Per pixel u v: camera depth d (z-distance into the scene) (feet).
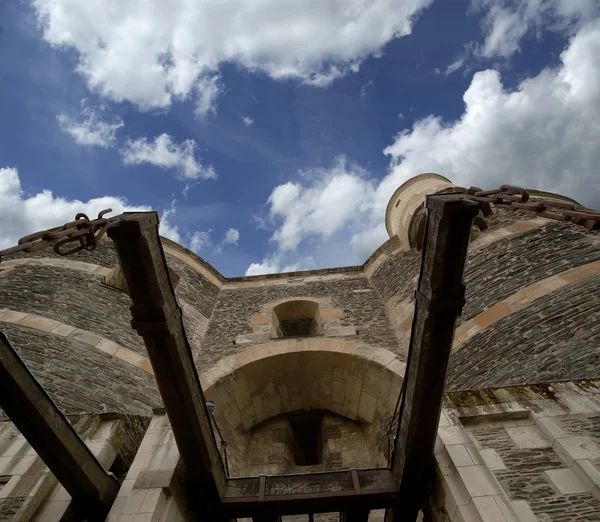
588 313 17.37
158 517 11.50
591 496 10.95
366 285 36.81
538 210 7.82
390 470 13.56
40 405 9.99
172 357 10.21
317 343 26.71
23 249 6.69
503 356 18.72
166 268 10.05
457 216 9.12
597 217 6.70
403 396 12.20
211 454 12.26
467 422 13.62
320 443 26.89
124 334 24.61
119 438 14.69
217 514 12.75
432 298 9.93
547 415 13.32
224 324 31.60
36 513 11.62
